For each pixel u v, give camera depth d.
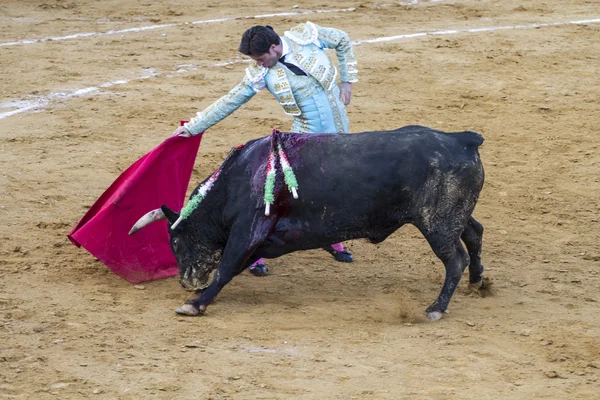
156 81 38.66
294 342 17.23
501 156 30.67
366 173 18.02
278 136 18.53
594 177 28.81
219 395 15.08
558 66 42.09
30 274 20.62
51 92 36.84
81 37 46.75
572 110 35.72
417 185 17.94
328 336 17.53
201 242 19.20
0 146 30.36
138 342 17.19
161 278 20.86
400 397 15.04
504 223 25.03
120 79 38.91
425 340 17.33
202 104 35.56
